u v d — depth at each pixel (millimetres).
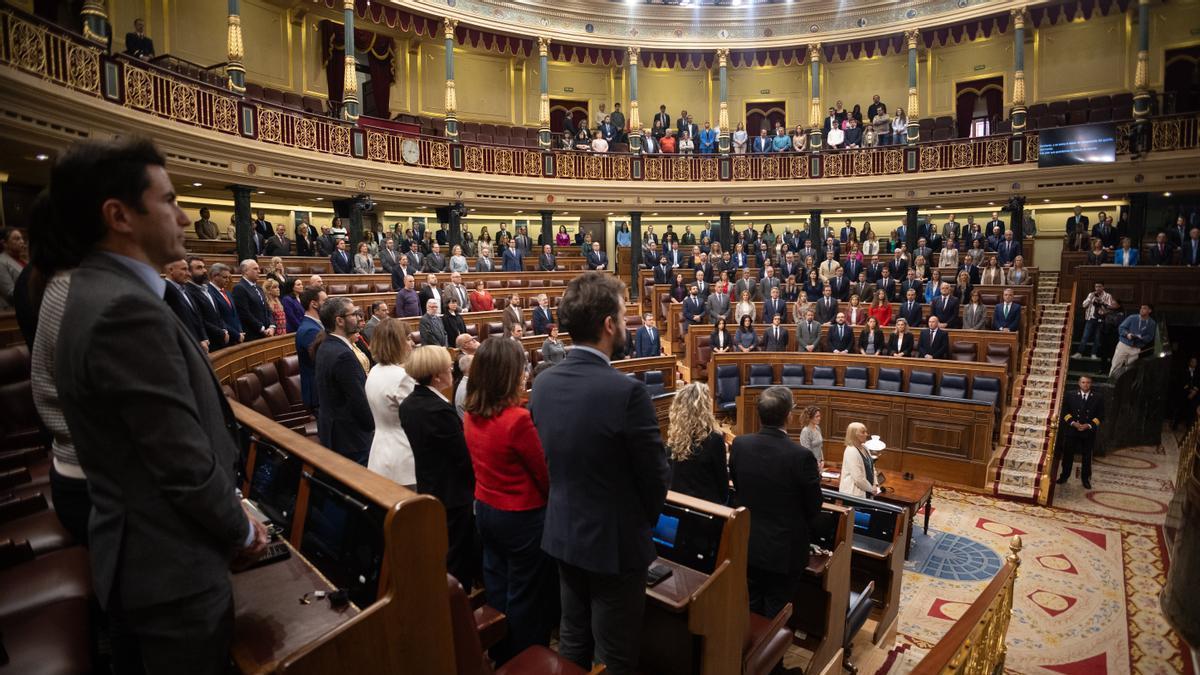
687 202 18344
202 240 12172
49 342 1531
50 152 8219
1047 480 8484
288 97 15227
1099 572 6484
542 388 2350
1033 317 12461
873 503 5145
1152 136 14602
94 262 1424
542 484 2592
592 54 19094
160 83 9961
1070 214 17578
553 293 13836
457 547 3219
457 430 3164
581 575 2334
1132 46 17062
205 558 1427
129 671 1750
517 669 2219
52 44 7867
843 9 17938
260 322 6750
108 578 1359
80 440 1373
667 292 15086
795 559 3514
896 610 5148
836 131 17891
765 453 3570
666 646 2645
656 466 2189
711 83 20984
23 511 2867
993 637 3242
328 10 16250
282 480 2518
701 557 2727
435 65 18641
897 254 14930
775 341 11984
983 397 9656
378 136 14523
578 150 17656
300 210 16281
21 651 1902
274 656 1573
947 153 16641
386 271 12969
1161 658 5059
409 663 1692
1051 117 16875
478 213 18062
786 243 16484
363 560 1818
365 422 3865
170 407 1341
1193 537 5297
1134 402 10852
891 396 9594
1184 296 12070
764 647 3061
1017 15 16078
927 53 19469
